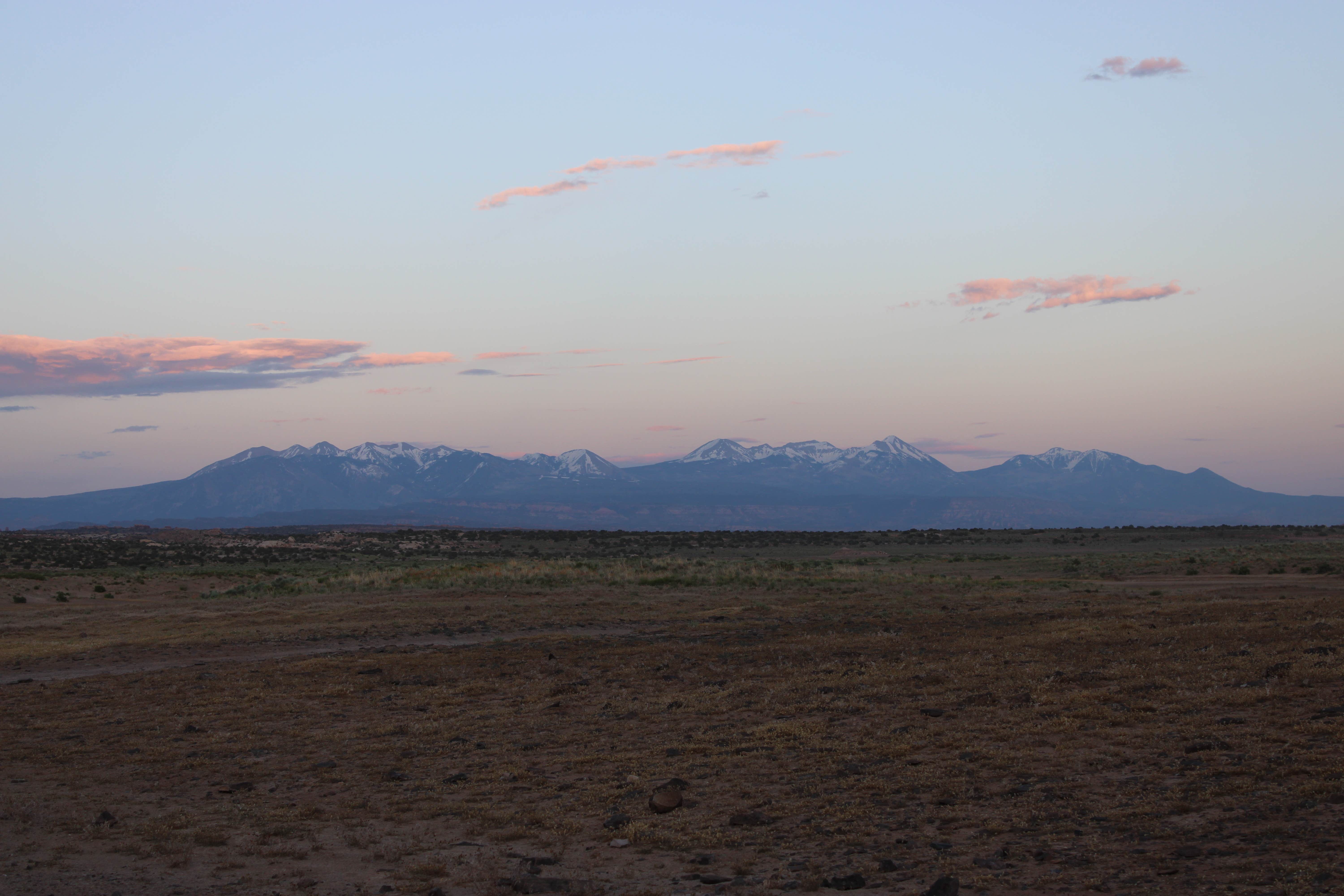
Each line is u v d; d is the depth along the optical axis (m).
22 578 66.31
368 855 12.47
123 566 95.12
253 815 14.66
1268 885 8.98
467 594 54.69
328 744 19.91
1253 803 11.64
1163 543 106.50
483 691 25.22
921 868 10.63
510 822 13.74
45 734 22.08
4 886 11.25
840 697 21.12
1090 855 10.52
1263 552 79.94
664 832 12.63
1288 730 14.72
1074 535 122.44
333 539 136.00
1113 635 26.16
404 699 24.66
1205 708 16.86
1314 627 23.66
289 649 36.12
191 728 21.75
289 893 10.84
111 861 12.36
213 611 49.75
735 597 51.47
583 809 14.23
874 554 104.56
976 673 22.28
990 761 14.95
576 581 61.06
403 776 16.83
